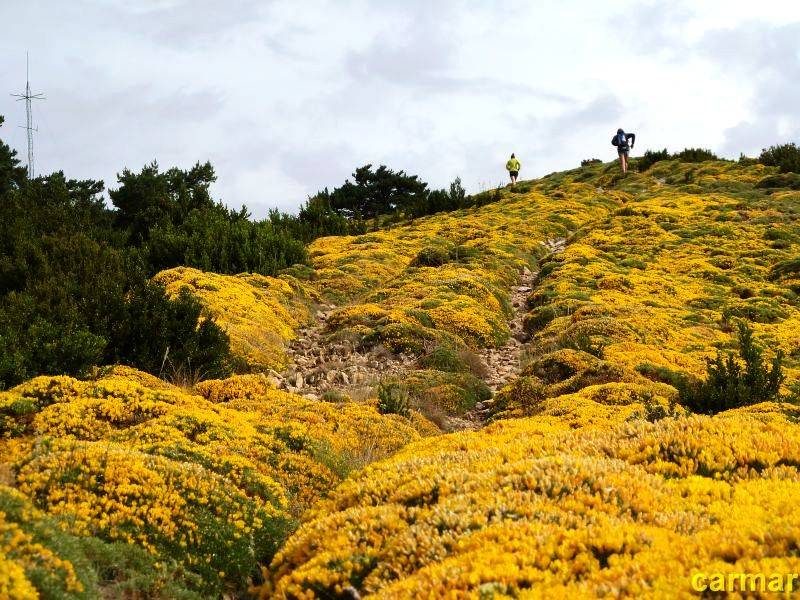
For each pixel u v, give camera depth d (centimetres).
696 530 591
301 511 962
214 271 2984
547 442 909
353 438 1263
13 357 1305
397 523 673
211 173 4188
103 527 711
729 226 3953
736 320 2528
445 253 3525
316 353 2191
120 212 3725
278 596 612
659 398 1562
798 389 1777
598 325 2258
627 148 6712
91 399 1099
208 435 1066
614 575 509
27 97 3922
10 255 2098
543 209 5097
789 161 5481
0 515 562
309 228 4475
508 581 515
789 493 650
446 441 1091
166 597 657
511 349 2409
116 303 1733
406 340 2181
